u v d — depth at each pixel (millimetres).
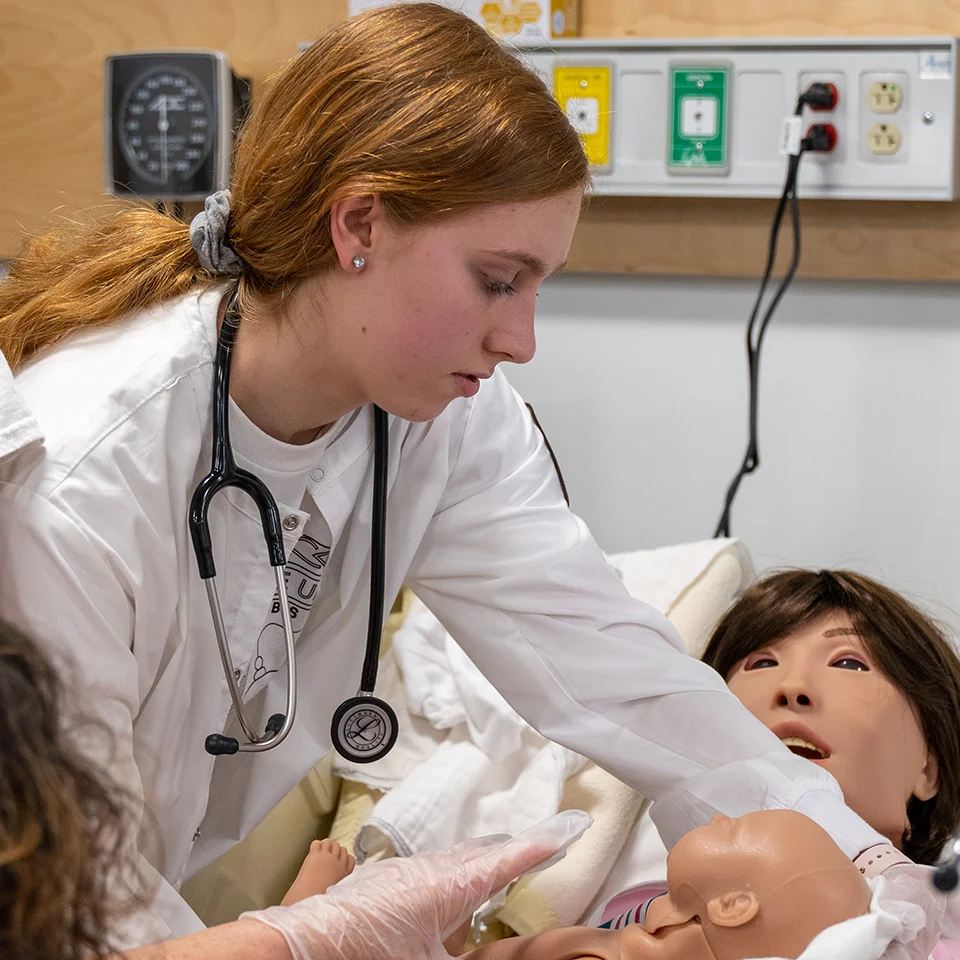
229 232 1047
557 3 1775
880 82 1684
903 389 1849
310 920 878
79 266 1089
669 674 1170
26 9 1962
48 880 633
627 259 1879
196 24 1936
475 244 934
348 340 987
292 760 1219
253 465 1068
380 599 1133
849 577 1571
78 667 899
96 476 943
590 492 2002
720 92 1737
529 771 1521
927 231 1766
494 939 1408
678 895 1003
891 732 1434
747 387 1906
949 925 1113
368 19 991
